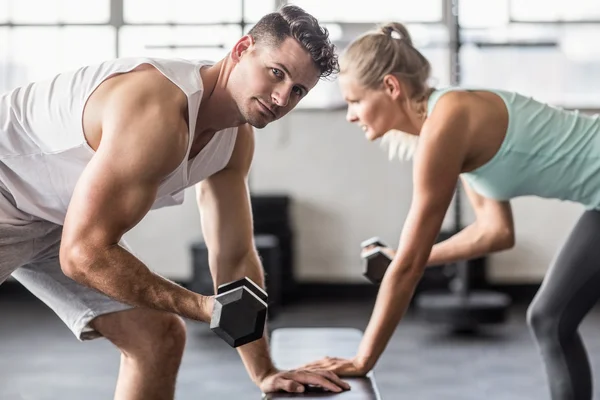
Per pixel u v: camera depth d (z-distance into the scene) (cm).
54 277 270
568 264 308
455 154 268
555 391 311
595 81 783
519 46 760
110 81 219
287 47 215
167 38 800
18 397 499
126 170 203
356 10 793
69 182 236
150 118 206
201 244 713
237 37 798
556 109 294
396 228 803
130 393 273
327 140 803
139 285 207
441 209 268
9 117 232
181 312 210
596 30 780
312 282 811
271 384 245
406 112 285
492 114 278
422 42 790
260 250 712
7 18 799
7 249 246
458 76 732
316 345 299
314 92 802
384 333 263
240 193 269
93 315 267
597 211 305
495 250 324
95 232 204
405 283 265
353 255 808
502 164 286
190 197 806
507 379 529
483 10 785
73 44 802
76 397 498
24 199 242
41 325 690
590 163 291
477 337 645
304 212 808
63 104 224
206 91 225
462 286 685
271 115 223
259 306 201
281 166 807
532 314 314
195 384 521
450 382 524
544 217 786
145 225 809
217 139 243
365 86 282
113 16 798
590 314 701
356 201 805
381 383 524
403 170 801
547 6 783
